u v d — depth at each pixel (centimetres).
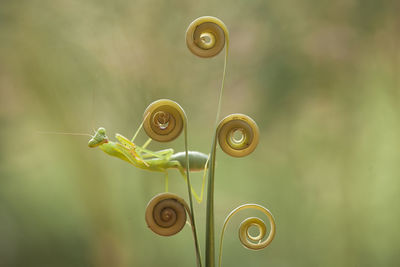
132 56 134
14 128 138
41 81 134
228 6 147
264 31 148
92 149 135
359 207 136
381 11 142
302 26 147
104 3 135
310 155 145
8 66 133
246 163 153
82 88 136
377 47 144
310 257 133
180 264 131
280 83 147
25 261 134
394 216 133
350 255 131
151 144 137
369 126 143
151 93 135
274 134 150
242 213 146
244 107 150
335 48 144
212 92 149
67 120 135
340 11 145
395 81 141
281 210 143
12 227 139
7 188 142
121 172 137
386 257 129
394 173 138
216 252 137
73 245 136
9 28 133
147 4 137
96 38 135
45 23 135
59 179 144
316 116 147
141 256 131
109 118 136
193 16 143
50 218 140
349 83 145
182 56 142
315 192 142
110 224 132
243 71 150
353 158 141
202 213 141
